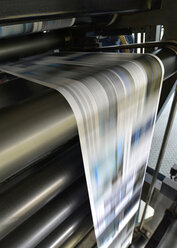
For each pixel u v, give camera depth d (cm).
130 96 38
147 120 51
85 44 74
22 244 49
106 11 47
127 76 37
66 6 39
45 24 58
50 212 54
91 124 33
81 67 44
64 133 29
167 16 52
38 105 27
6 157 23
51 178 47
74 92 31
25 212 42
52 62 55
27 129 24
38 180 45
